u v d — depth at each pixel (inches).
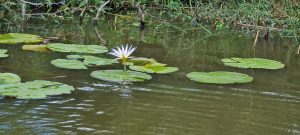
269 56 286.8
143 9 390.0
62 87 207.6
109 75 227.9
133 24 359.6
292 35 351.3
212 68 252.8
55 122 177.6
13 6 387.2
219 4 412.5
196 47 298.7
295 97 213.8
